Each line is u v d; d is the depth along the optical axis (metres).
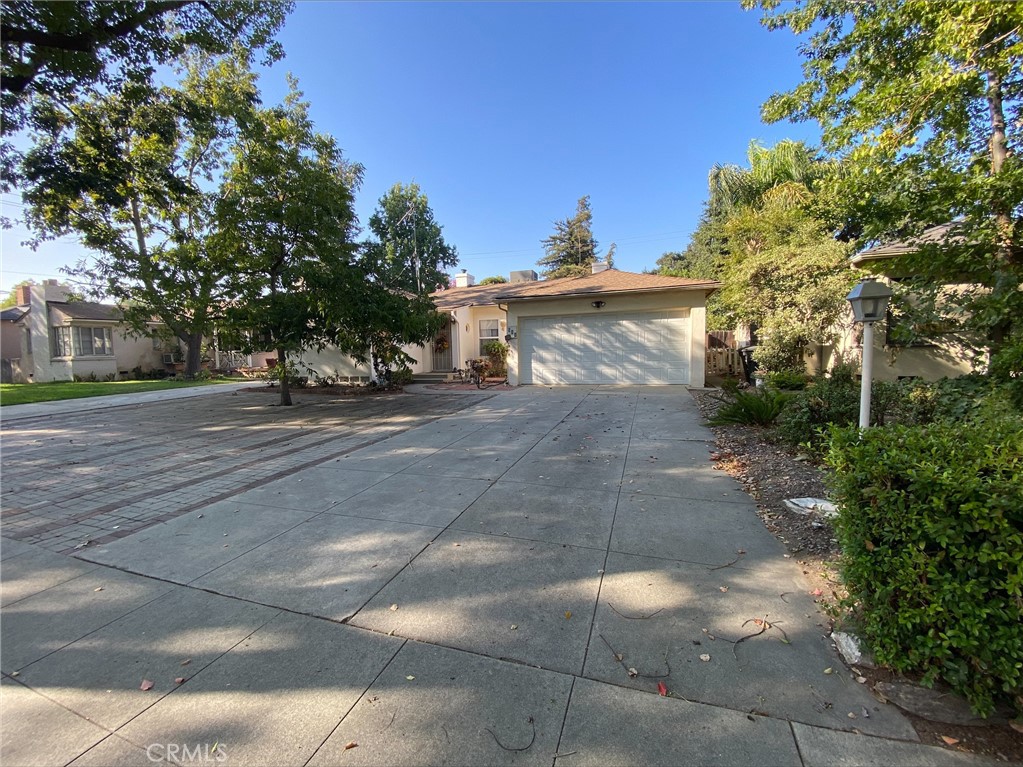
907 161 6.41
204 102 12.34
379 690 2.13
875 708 1.96
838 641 2.34
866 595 2.17
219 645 2.50
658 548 3.45
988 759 1.72
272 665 2.32
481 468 5.70
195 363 23.23
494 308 19.31
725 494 4.54
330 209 11.38
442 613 2.73
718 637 2.43
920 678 2.07
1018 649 1.79
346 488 5.09
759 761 1.72
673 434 7.23
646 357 13.68
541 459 6.02
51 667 2.37
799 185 13.53
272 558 3.49
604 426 8.02
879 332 10.05
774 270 11.85
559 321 14.50
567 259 45.03
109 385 19.73
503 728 1.90
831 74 8.12
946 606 1.91
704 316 13.03
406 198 33.69
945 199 6.00
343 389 15.68
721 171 16.75
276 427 9.21
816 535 3.54
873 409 5.83
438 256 35.91
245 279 11.56
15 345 27.39
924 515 1.96
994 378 5.61
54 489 5.38
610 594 2.86
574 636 2.48
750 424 7.42
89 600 2.99
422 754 1.79
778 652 2.30
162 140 11.73
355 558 3.45
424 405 11.54
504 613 2.71
